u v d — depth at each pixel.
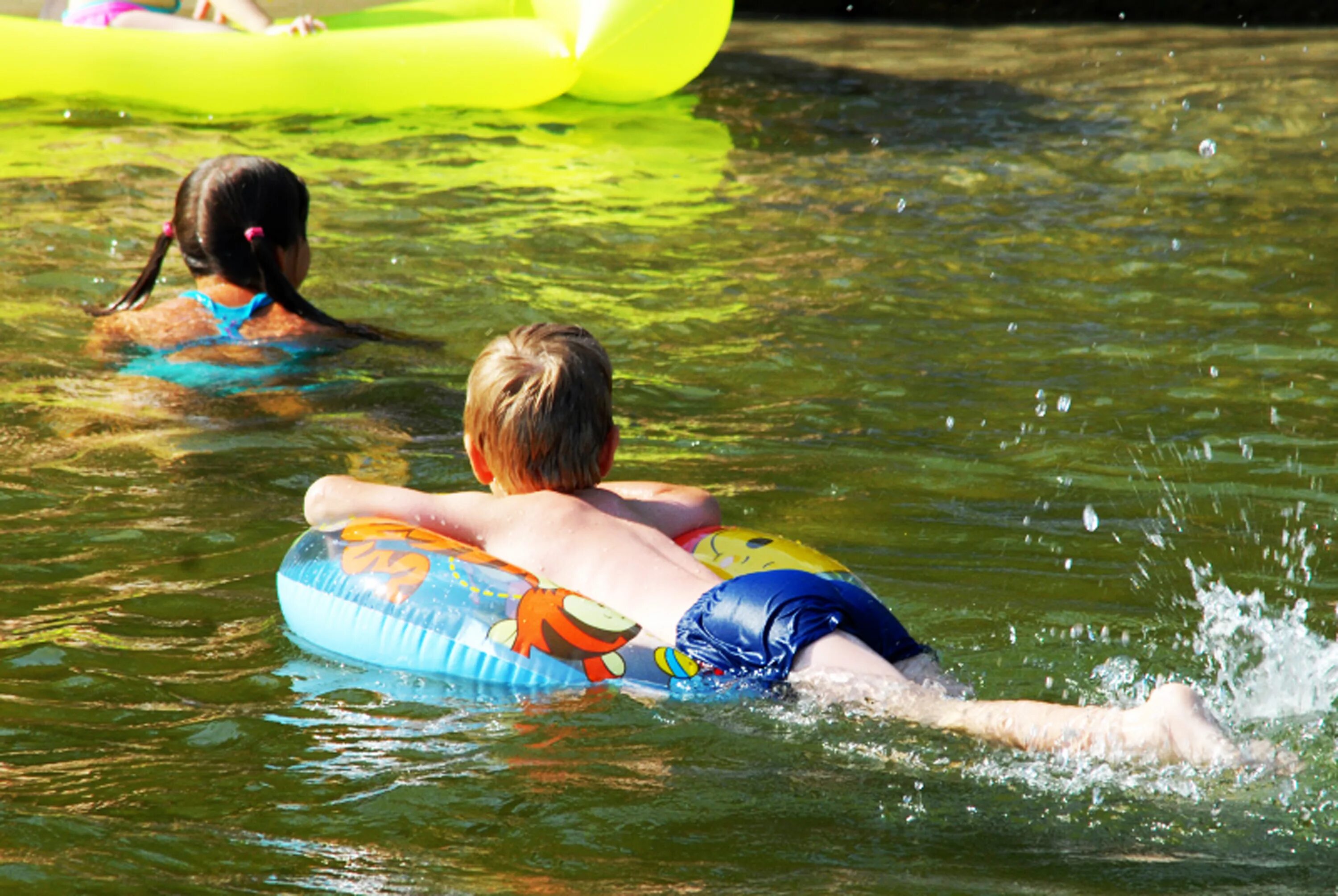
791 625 7.60
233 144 23.72
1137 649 8.27
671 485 9.40
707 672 7.68
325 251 18.17
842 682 7.40
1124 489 11.16
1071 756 6.84
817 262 18.39
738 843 6.06
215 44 25.47
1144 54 36.38
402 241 18.78
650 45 27.11
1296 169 23.77
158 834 6.04
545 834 6.11
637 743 7.05
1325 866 5.87
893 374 14.20
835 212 21.05
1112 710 6.98
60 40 25.05
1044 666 8.05
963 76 33.19
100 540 9.80
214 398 12.69
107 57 25.11
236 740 7.06
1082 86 31.83
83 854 5.81
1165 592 9.13
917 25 42.12
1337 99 29.70
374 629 8.10
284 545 9.81
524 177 22.55
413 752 6.95
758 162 24.27
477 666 7.81
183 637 8.40
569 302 16.45
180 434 11.87
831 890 5.61
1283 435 12.41
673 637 7.97
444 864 5.83
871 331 15.65
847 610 7.83
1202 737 6.76
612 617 8.01
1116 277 17.81
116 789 6.50
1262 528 10.29
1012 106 29.48
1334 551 9.84
